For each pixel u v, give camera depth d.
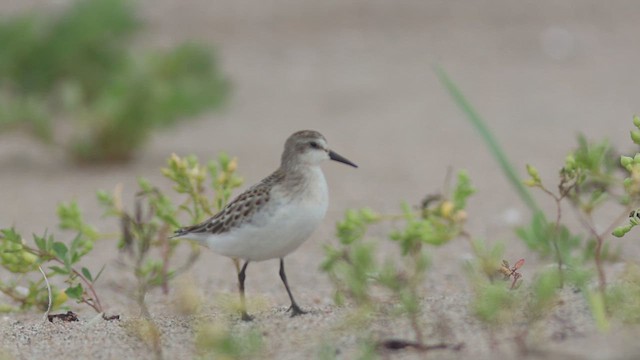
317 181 9.11
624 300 7.68
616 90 20.92
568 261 9.08
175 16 26.09
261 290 11.12
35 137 17.42
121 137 17.22
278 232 8.94
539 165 16.45
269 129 19.38
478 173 16.34
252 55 23.92
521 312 7.66
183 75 18.33
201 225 9.27
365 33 25.36
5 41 18.27
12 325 9.27
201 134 19.34
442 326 7.46
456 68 22.88
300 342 7.64
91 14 18.42
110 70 18.42
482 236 13.05
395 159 17.31
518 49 23.92
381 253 12.27
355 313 7.93
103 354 8.05
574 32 24.70
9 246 9.60
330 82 22.25
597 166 8.94
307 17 26.34
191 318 8.91
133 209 14.39
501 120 19.39
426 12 26.58
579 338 7.00
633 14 25.78
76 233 13.84
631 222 8.26
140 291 9.30
